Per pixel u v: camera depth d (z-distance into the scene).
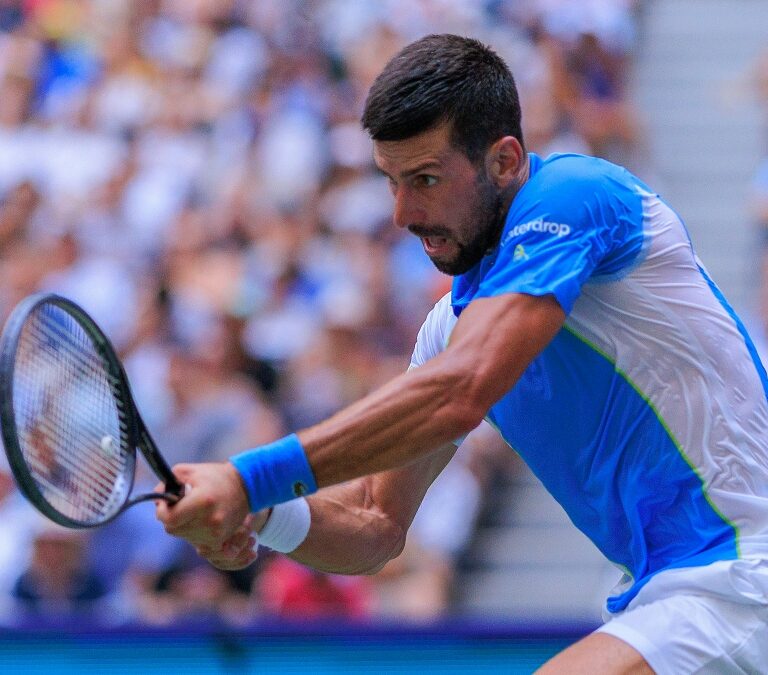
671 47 36.94
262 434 26.53
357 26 35.88
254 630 20.33
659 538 11.03
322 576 23.38
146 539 24.47
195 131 34.03
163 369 28.27
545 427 11.22
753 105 35.28
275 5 36.03
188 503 9.44
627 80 35.84
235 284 29.94
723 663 10.49
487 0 35.47
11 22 36.00
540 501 28.48
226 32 35.81
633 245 10.59
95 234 31.86
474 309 9.98
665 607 10.65
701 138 34.78
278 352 28.70
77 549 24.08
